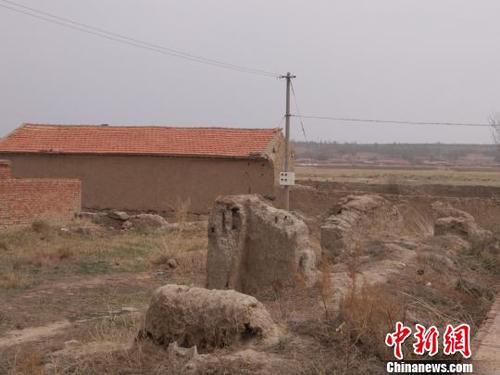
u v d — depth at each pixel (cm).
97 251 2003
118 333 948
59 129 3609
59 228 2445
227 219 1173
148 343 786
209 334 762
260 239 1171
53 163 3406
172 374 677
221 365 675
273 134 3400
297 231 1159
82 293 1435
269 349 739
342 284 1088
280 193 3425
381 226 1870
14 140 3500
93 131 3572
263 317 772
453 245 1669
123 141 3441
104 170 3362
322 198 3809
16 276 1577
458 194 4875
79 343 906
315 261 1210
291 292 1080
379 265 1311
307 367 683
